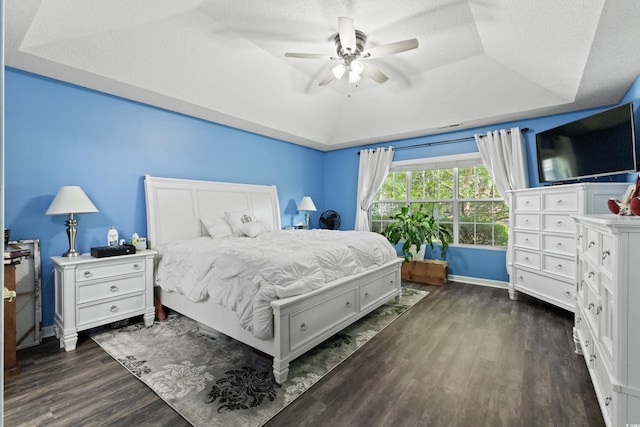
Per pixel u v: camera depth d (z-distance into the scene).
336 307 2.52
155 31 2.56
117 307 2.70
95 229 3.01
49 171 2.74
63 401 1.83
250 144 4.57
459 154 4.53
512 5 2.14
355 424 1.65
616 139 2.62
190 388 1.95
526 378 2.05
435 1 2.37
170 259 2.94
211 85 3.28
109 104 3.10
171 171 3.62
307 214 5.58
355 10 2.48
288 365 2.03
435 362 2.26
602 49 2.20
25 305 2.53
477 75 3.46
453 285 4.36
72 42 2.38
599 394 1.65
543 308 3.37
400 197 5.21
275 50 3.11
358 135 5.04
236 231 3.74
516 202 3.58
